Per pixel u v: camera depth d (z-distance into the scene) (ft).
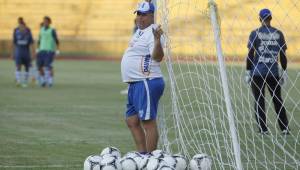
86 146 116.98
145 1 99.76
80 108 174.60
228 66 176.14
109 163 84.33
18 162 101.60
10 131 134.41
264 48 116.26
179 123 104.53
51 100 193.88
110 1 520.01
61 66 365.81
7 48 464.24
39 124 144.46
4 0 520.01
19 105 180.04
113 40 468.34
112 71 328.90
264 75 122.11
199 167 84.89
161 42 92.32
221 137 104.88
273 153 105.09
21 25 246.27
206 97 107.45
